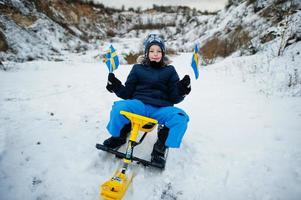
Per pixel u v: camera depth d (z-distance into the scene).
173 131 2.64
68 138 3.34
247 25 14.58
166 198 2.42
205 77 8.05
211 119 4.29
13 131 3.36
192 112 4.63
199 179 2.71
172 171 2.81
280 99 5.09
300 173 2.78
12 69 8.57
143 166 2.84
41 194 2.35
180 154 3.16
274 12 13.36
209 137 3.63
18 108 4.25
